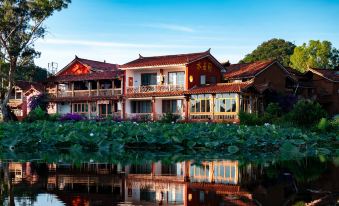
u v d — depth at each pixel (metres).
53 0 46.81
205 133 21.59
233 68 50.34
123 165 15.34
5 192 10.27
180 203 9.18
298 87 51.78
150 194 10.16
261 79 45.88
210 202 9.27
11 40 47.16
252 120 32.62
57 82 53.47
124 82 48.91
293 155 19.17
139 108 48.88
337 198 9.60
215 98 41.06
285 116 29.84
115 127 23.20
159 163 15.95
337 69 56.00
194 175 13.16
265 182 11.77
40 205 8.88
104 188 10.89
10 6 45.56
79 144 21.05
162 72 46.50
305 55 71.69
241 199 9.56
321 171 13.84
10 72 47.97
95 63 57.62
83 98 50.84
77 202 9.21
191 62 44.09
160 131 21.58
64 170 13.99
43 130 22.16
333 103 52.41
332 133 24.66
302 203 9.14
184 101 43.94
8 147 21.45
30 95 59.25
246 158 17.66
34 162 15.95
